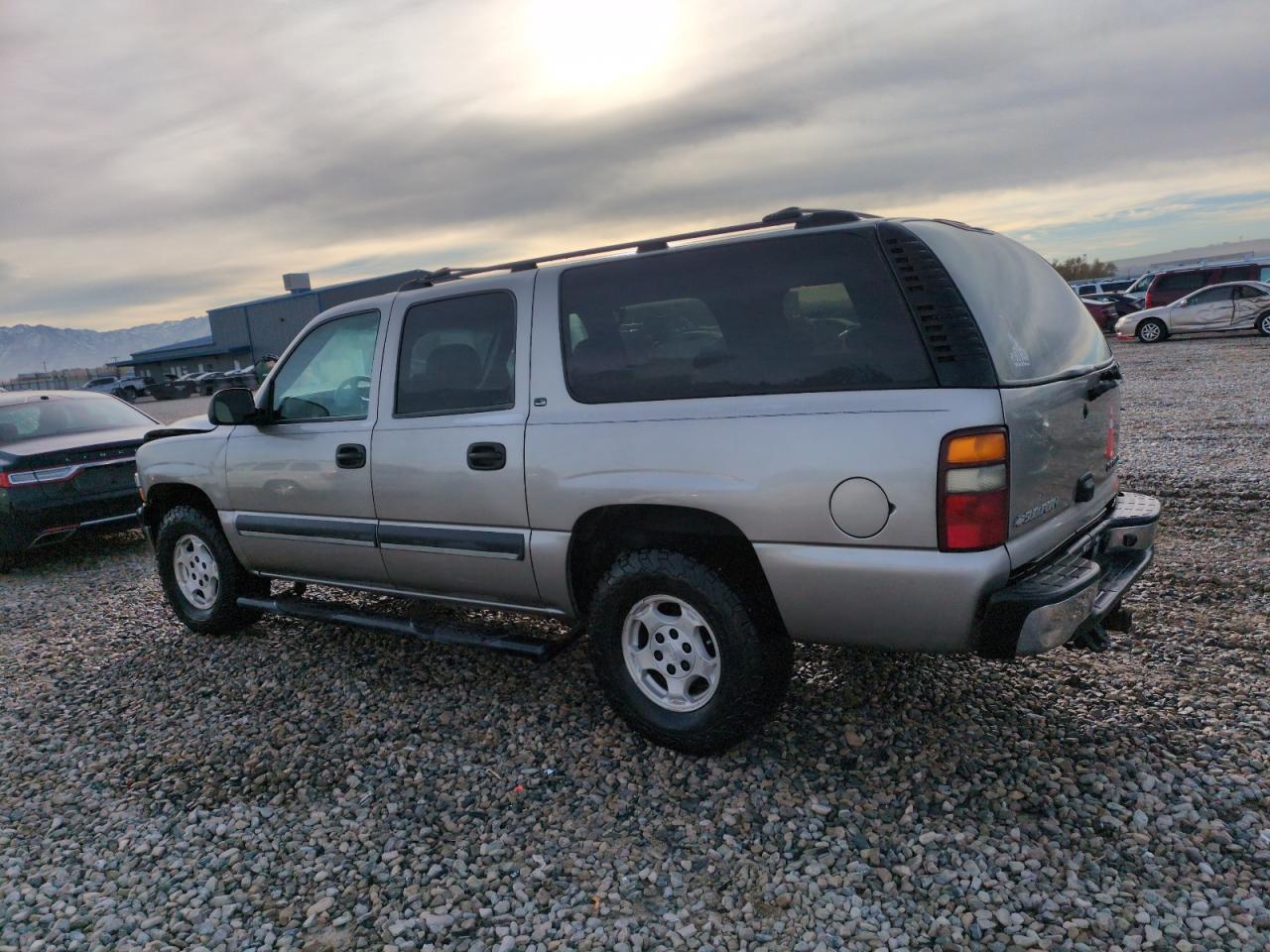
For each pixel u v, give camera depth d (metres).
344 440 4.03
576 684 4.00
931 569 2.60
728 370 2.96
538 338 3.41
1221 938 2.20
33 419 8.06
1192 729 3.19
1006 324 2.81
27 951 2.49
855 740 3.28
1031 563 2.76
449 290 3.74
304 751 3.59
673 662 3.22
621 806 3.00
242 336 65.94
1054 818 2.73
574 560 3.43
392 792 3.21
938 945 2.26
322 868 2.80
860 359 2.72
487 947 2.38
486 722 3.70
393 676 4.28
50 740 3.91
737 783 3.07
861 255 2.76
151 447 5.09
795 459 2.78
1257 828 2.60
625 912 2.48
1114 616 3.33
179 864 2.87
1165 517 6.12
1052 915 2.33
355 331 4.12
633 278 3.21
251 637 5.05
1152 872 2.46
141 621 5.62
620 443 3.13
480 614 5.05
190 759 3.61
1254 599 4.45
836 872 2.58
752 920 2.41
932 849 2.64
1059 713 3.37
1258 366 14.75
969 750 3.16
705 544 3.16
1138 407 11.46
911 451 2.59
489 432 3.50
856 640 2.83
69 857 2.96
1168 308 22.16
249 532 4.55
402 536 3.85
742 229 3.08
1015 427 2.59
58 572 7.45
